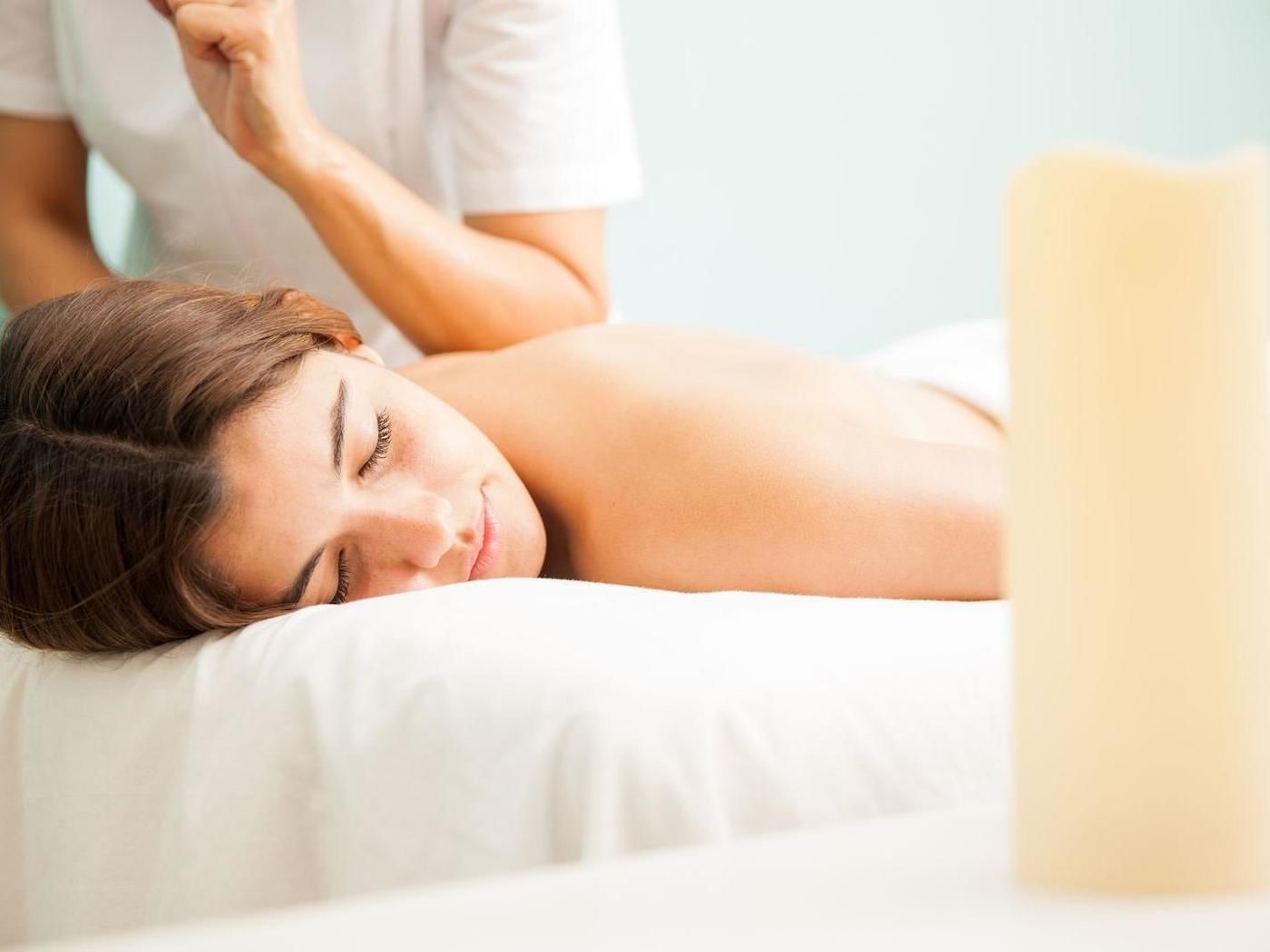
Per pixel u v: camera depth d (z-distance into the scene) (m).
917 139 2.39
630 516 1.09
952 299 2.44
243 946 0.30
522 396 1.20
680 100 2.20
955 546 1.03
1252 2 2.67
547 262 1.50
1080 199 0.30
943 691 0.69
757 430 1.07
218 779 0.76
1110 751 0.31
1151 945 0.28
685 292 2.23
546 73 1.49
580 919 0.31
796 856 0.36
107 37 1.54
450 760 0.67
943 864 0.34
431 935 0.30
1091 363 0.30
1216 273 0.30
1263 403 0.31
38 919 0.88
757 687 0.66
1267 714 0.32
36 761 0.89
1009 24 2.46
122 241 1.87
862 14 2.33
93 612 0.90
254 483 0.91
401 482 1.00
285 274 1.61
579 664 0.67
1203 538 0.31
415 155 1.58
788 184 2.29
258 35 1.32
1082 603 0.31
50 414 0.93
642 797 0.62
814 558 1.03
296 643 0.78
